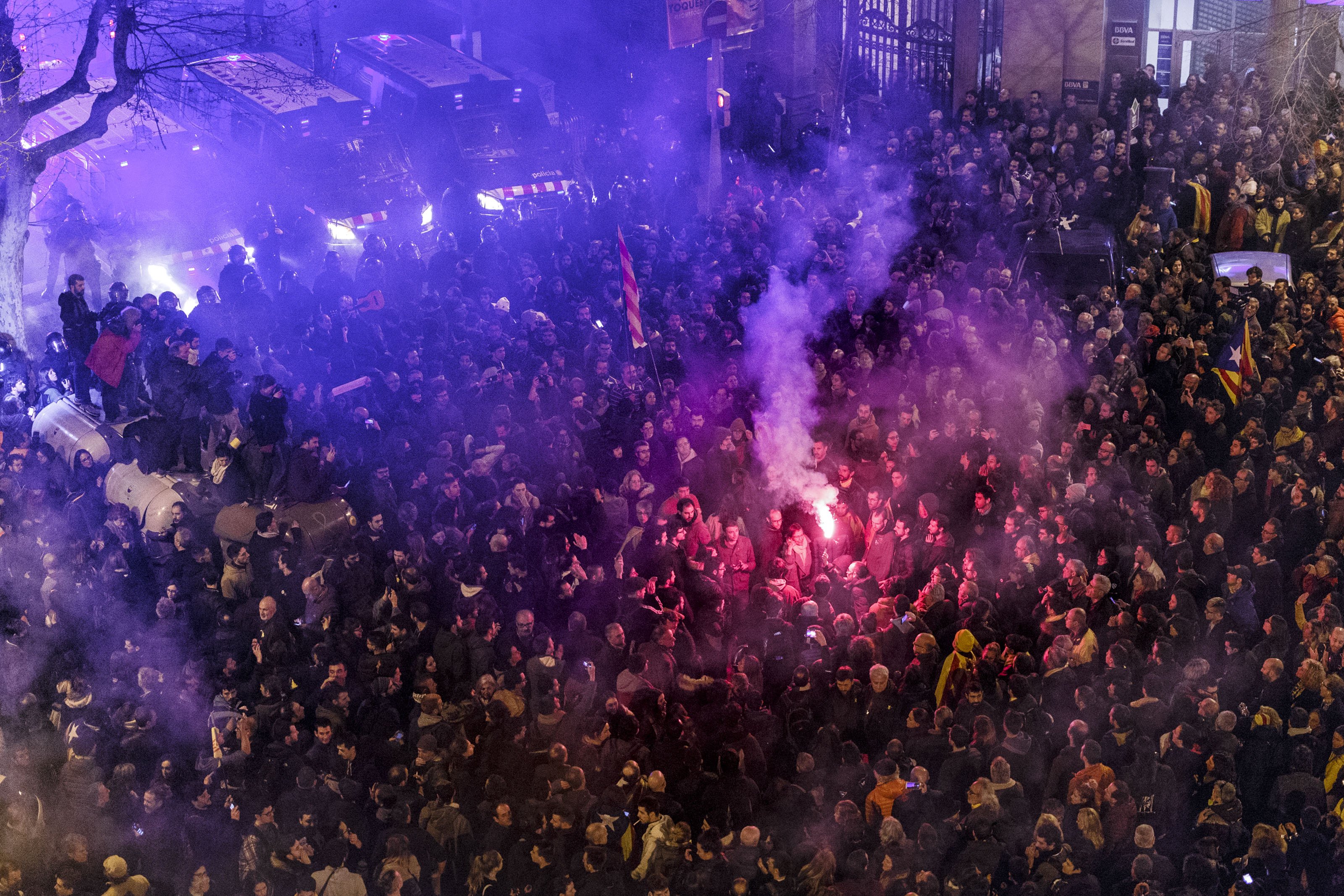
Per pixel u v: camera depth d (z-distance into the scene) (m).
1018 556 11.88
